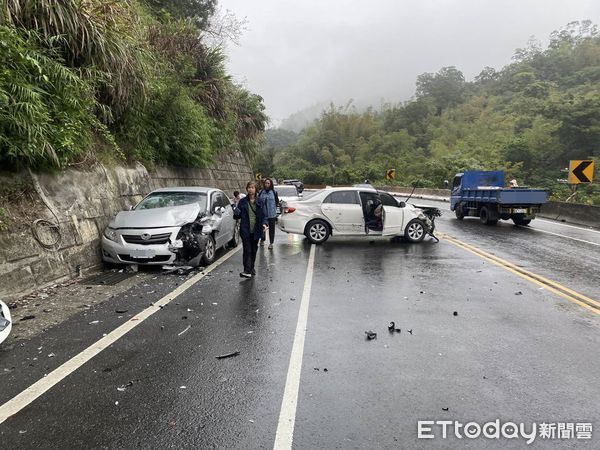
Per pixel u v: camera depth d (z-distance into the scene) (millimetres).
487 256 10289
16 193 7074
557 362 4363
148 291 6938
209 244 9164
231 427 3232
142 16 14031
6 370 4141
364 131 86750
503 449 2998
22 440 3064
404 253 10703
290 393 3725
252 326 5359
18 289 6348
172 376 4031
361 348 4688
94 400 3607
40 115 6957
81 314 5762
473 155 61406
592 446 3043
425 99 99312
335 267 8992
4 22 7078
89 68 8938
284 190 18844
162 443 3041
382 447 3006
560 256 10328
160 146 13953
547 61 94375
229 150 23672
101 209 9211
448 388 3826
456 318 5707
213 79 19516
